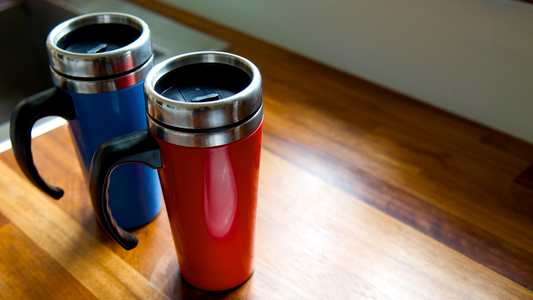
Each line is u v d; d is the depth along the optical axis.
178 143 0.36
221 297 0.47
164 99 0.35
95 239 0.53
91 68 0.43
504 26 0.62
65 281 0.48
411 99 0.76
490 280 0.48
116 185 0.51
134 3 1.05
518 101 0.65
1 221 0.55
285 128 0.70
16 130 0.43
